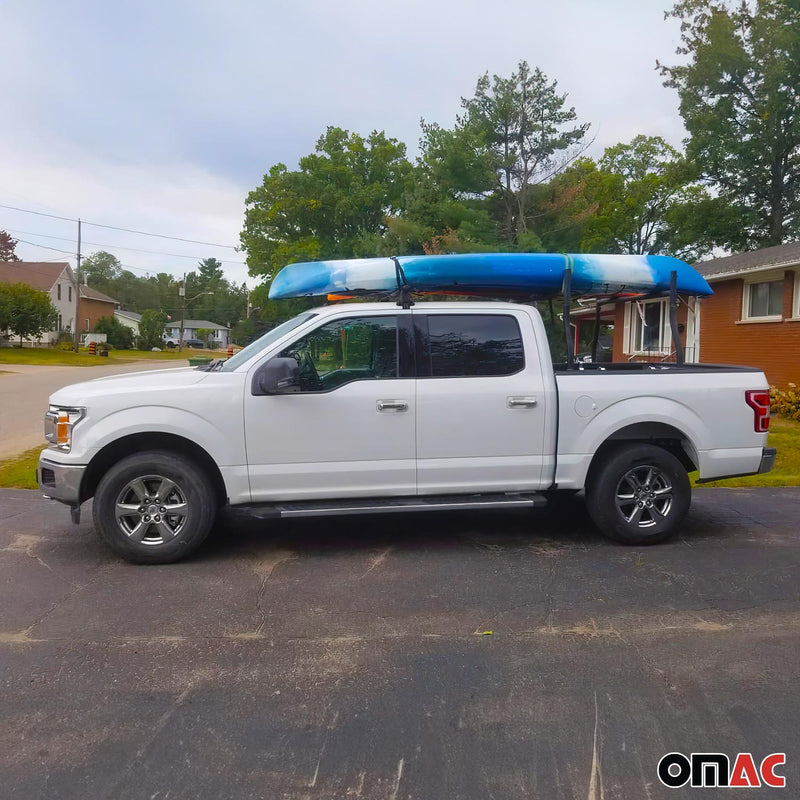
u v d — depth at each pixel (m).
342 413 5.41
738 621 4.29
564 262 6.06
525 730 3.13
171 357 57.94
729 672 3.65
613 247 32.31
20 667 3.72
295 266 6.11
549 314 8.67
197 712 3.28
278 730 3.14
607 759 2.92
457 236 21.42
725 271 16.19
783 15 30.19
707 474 5.95
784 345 15.07
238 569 5.27
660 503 5.91
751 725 3.17
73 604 4.58
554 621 4.30
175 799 2.68
